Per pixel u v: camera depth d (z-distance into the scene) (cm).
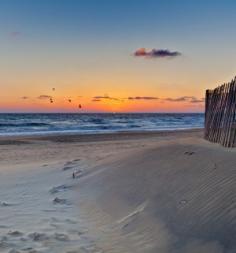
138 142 2302
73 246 515
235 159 666
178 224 505
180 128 4588
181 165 734
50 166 1178
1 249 500
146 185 709
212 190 554
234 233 420
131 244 503
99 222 618
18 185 940
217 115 977
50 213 681
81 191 826
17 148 1983
